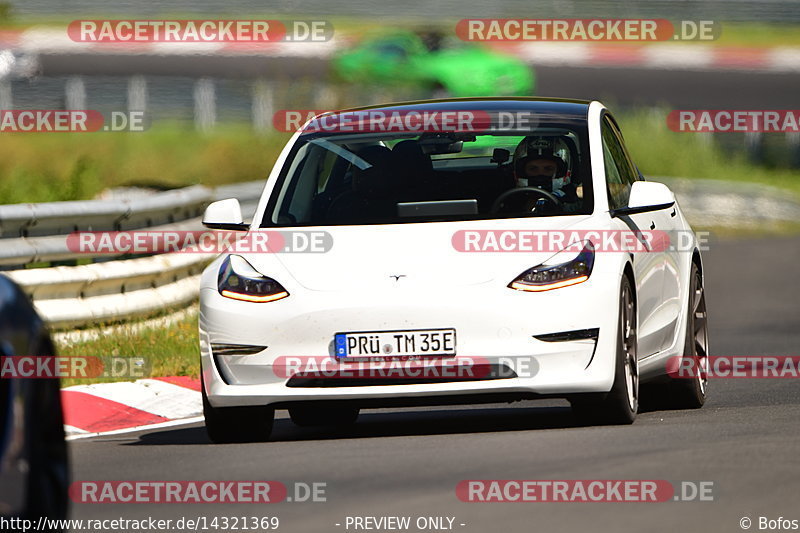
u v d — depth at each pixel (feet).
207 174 282.56
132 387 119.24
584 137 102.12
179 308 163.63
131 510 69.36
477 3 556.92
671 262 106.93
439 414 110.42
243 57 506.89
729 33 621.31
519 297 90.22
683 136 440.45
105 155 274.57
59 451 53.52
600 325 90.58
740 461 75.20
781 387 120.16
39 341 52.21
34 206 142.00
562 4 569.64
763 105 499.10
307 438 98.12
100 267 149.89
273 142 303.07
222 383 92.38
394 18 552.82
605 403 91.81
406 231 94.58
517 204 97.09
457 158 100.73
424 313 90.02
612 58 550.77
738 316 188.34
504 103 107.55
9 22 512.22
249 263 94.43
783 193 383.04
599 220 95.09
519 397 90.94
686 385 108.06
